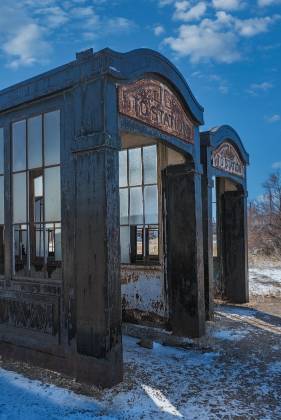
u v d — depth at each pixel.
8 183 5.54
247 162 9.60
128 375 4.62
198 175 6.62
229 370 4.88
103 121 4.31
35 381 4.42
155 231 7.27
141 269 7.19
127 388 4.24
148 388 4.26
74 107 4.59
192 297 6.39
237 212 9.57
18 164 5.44
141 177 7.30
